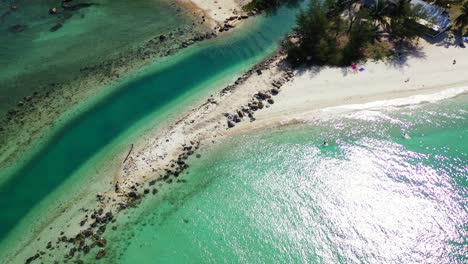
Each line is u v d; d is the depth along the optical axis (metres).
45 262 37.50
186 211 41.28
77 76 56.94
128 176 43.84
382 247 38.19
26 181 44.31
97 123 50.03
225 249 38.62
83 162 45.69
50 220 40.62
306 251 38.38
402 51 56.62
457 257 37.12
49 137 48.81
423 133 47.34
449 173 43.38
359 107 50.22
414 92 51.66
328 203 41.62
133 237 39.28
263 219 40.69
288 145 46.66
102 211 40.97
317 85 52.91
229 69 57.03
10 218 41.06
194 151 46.31
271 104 50.94
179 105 51.66
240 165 45.06
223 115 49.84
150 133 48.28
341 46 57.31
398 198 41.62
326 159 45.19
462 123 48.22
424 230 39.12
